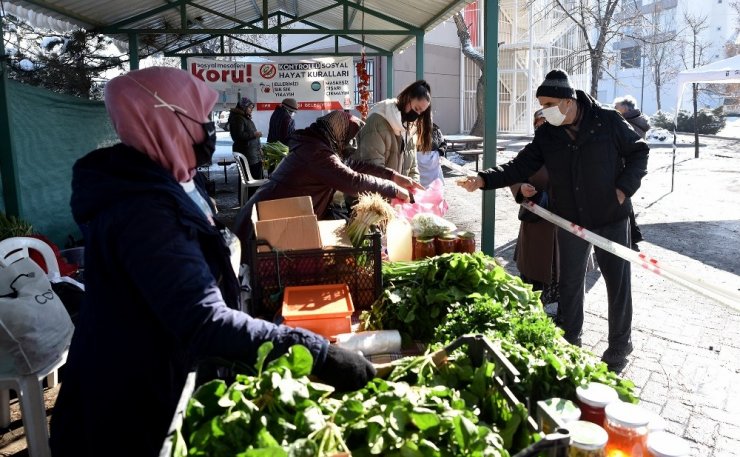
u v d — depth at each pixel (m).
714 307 5.60
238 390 1.41
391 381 1.78
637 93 44.84
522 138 23.38
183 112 1.70
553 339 2.21
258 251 2.79
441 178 7.55
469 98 25.03
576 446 1.45
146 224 1.52
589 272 6.71
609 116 4.11
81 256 5.39
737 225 8.98
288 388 1.43
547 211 4.44
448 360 1.87
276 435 1.38
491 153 5.14
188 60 11.70
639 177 4.09
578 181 4.14
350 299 2.59
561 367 1.86
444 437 1.44
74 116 7.55
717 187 12.75
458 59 24.48
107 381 1.67
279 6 12.25
